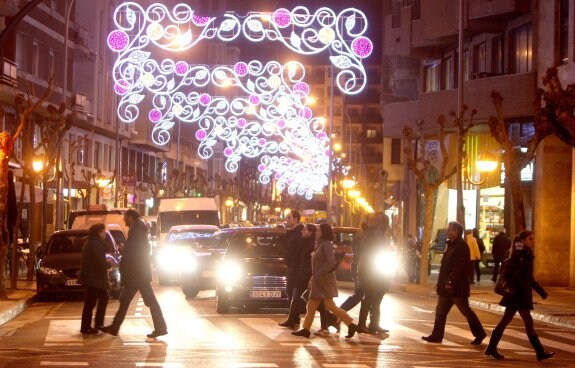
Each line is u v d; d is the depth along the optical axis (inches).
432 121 2044.8
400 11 2321.6
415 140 2377.0
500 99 1347.2
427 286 1681.8
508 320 754.2
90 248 875.4
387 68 2987.2
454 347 811.4
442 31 2031.3
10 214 1298.0
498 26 1913.1
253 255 1091.9
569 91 1157.1
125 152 3801.7
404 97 2812.5
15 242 1450.5
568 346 866.8
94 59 3056.1
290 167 5492.1
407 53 2267.5
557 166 1750.7
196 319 1021.8
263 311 1130.0
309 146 4183.1
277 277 1071.0
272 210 7185.0
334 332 909.2
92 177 2751.0
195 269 1314.0
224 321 997.8
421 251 1859.0
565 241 1748.3
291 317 930.7
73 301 1353.3
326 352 752.3
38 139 2518.5
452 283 830.5
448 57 2255.2
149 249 847.7
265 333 884.0
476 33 2005.4
